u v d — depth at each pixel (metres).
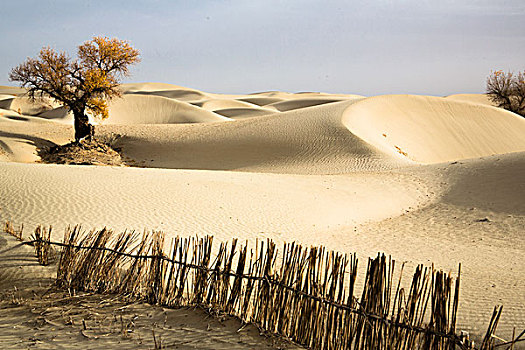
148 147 46.47
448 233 14.26
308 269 5.13
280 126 46.34
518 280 8.79
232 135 46.19
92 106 47.22
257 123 49.47
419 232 14.43
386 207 18.56
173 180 17.84
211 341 5.08
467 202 18.64
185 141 46.91
